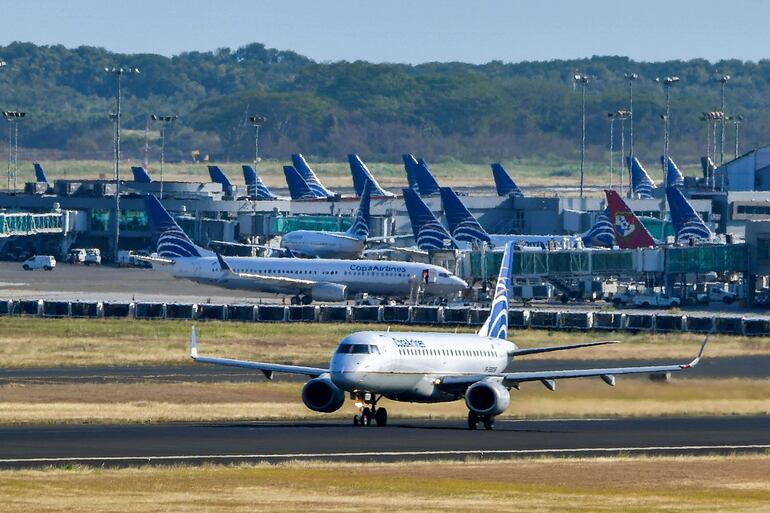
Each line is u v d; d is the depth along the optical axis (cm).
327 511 18562
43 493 19612
